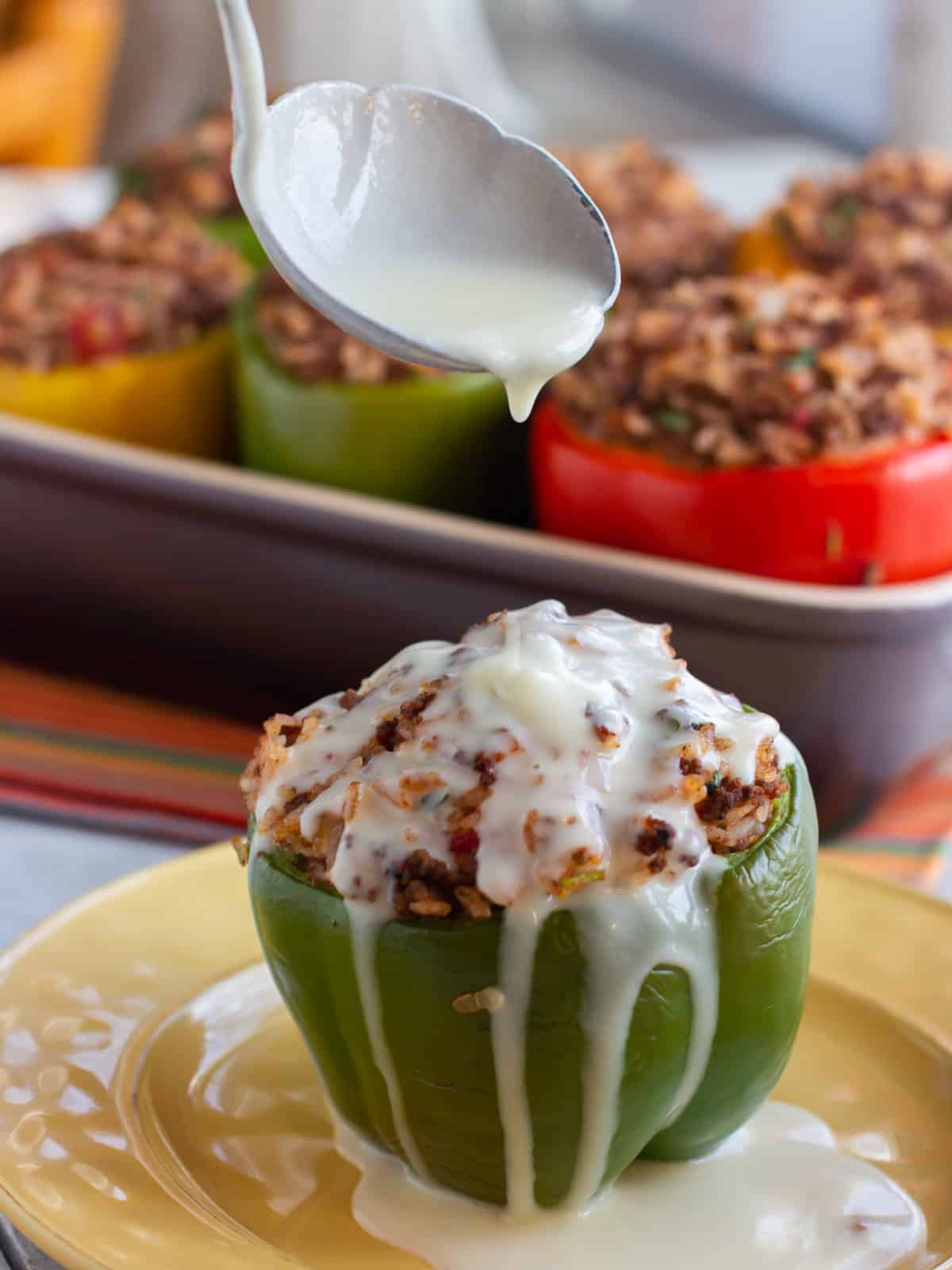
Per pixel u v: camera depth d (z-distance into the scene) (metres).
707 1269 0.34
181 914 0.40
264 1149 0.36
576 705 0.34
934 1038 0.38
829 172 0.76
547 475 0.51
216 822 0.48
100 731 0.53
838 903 0.41
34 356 0.57
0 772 0.50
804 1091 0.38
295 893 0.35
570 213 0.38
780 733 0.37
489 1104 0.34
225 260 0.63
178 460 0.52
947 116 1.17
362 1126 0.36
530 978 0.34
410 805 0.34
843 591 0.47
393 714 0.35
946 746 0.51
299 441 0.55
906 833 0.48
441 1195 0.36
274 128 0.36
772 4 1.60
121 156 1.31
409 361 0.36
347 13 1.27
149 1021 0.38
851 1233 0.35
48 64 1.09
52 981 0.38
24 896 0.45
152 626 0.53
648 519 0.49
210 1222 0.34
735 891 0.34
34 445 0.52
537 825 0.33
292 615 0.51
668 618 0.48
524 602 0.49
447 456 0.54
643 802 0.34
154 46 1.31
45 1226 0.32
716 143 1.49
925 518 0.48
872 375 0.50
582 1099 0.34
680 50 1.87
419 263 0.38
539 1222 0.35
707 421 0.49
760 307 0.52
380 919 0.34
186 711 0.54
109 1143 0.35
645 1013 0.34
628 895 0.34
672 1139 0.36
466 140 0.38
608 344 0.52
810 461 0.48
